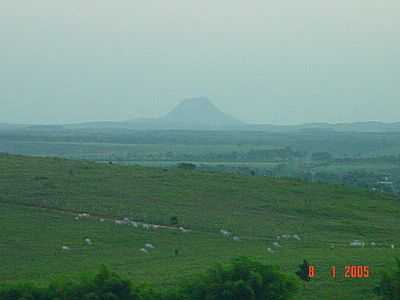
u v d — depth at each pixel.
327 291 56.91
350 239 86.19
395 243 84.88
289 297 46.34
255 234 86.19
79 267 67.69
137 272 64.12
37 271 66.06
